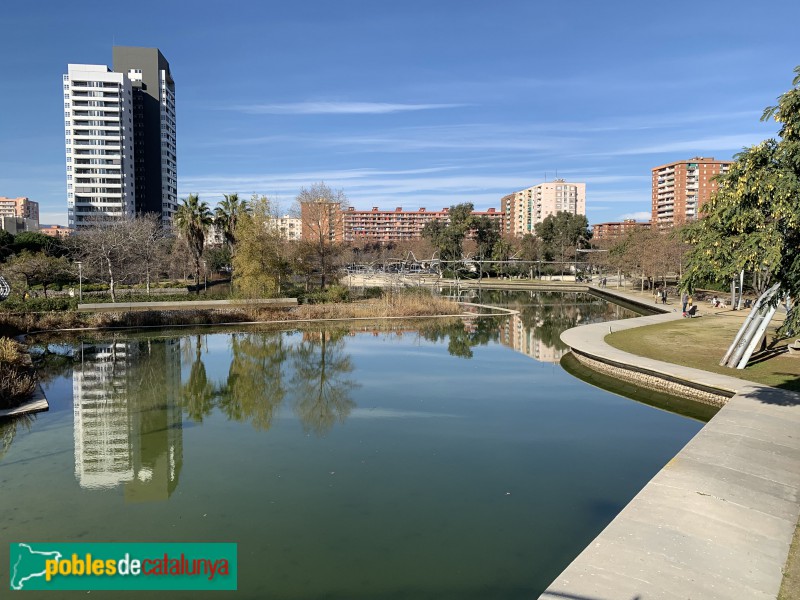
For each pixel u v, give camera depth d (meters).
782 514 7.00
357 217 169.12
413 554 7.35
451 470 10.36
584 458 11.00
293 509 8.71
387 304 36.22
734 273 10.05
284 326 32.06
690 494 7.59
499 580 6.75
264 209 44.16
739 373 15.95
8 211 175.62
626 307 44.25
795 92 9.45
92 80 95.75
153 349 24.44
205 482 9.81
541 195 155.12
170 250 62.22
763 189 9.51
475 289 65.00
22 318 28.39
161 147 109.00
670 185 142.75
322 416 14.07
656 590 5.33
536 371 19.78
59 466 10.67
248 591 6.55
